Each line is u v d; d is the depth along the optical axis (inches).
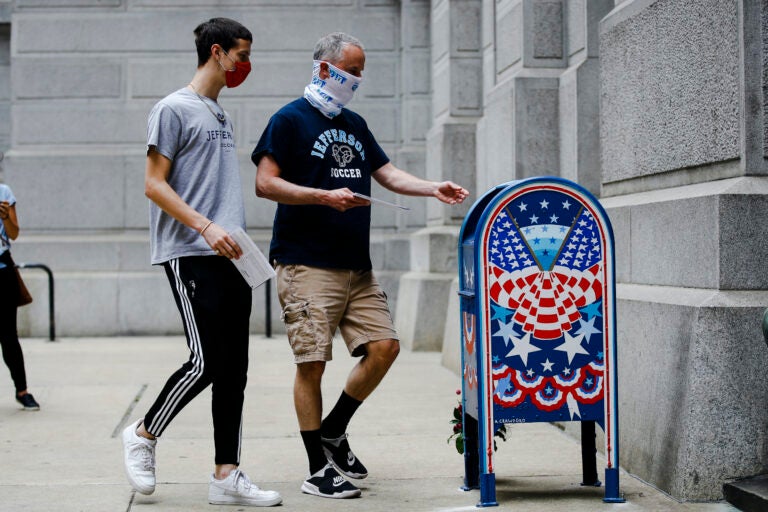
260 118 626.8
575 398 219.5
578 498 226.4
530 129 371.2
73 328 603.8
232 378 225.5
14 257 606.5
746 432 221.8
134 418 334.3
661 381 238.4
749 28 224.5
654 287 259.1
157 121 221.5
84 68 622.5
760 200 225.8
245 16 627.2
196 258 223.1
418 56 619.2
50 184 617.3
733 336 222.2
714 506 216.7
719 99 235.8
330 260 234.5
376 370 239.1
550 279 218.2
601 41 307.6
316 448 234.5
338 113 240.8
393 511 217.8
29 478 249.9
